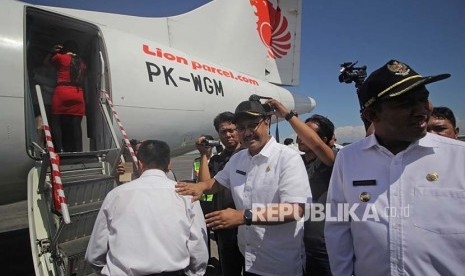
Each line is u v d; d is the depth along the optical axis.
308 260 2.15
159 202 1.81
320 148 2.03
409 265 1.16
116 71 4.21
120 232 1.72
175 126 5.04
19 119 3.36
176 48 5.90
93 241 1.82
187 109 5.15
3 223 6.48
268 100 2.13
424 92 1.13
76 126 3.97
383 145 1.32
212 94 5.61
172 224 1.80
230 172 2.20
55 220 2.80
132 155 3.18
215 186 2.26
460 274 1.11
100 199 3.13
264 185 1.89
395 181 1.23
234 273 2.82
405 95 1.12
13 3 3.59
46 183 3.06
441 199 1.14
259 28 7.60
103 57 4.09
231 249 2.76
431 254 1.14
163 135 4.93
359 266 1.33
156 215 1.77
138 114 4.46
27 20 3.84
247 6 7.32
